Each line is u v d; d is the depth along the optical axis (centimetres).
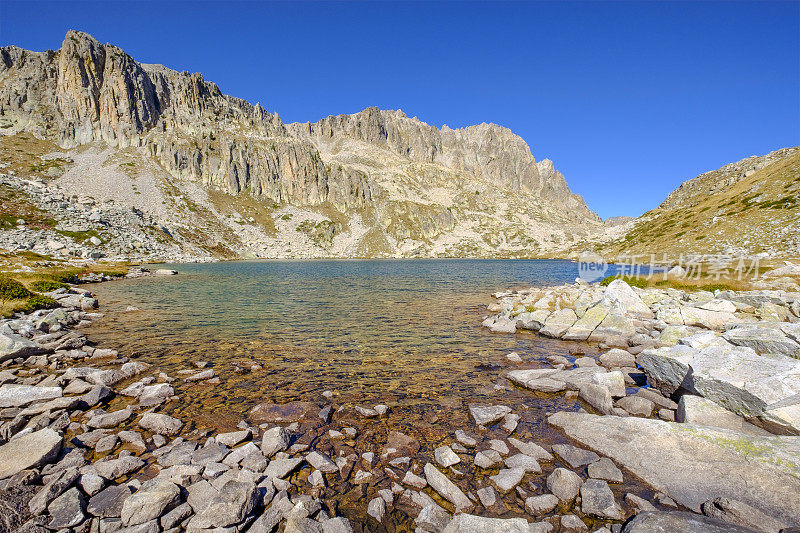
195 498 729
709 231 9406
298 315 2933
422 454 942
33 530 627
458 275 7800
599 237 18750
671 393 1280
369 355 1855
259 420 1125
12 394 1173
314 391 1377
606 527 684
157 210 18312
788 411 920
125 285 5116
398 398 1316
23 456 829
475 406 1213
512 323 2472
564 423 1082
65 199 12988
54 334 1955
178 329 2383
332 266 11819
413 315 2967
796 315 2220
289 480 823
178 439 986
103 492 747
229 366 1656
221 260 14612
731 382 1040
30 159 19038
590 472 848
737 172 13850
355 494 782
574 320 2384
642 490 804
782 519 661
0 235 8356
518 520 657
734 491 748
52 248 8444
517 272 8825
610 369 1630
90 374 1403
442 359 1795
